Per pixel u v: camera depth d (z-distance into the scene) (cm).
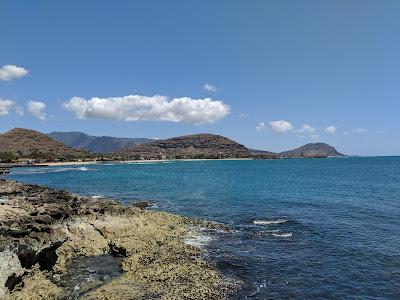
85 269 2567
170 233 3519
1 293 1928
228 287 2338
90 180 10981
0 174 14000
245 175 13625
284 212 5097
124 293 2159
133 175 13375
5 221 2777
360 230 3941
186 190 8019
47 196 4944
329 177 12344
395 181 10444
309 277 2552
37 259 2377
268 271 2653
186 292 2195
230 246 3253
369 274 2620
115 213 3856
